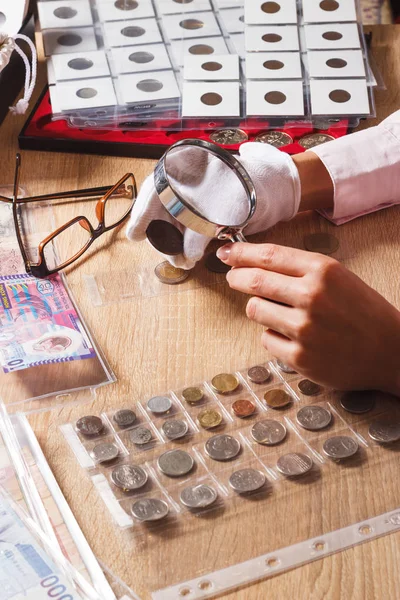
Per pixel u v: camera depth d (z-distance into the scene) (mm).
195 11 1489
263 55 1389
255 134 1271
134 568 727
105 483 792
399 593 711
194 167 894
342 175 1122
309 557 735
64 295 1012
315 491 790
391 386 884
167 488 788
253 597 706
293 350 875
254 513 770
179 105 1296
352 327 865
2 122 1308
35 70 1288
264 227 1102
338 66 1375
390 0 2326
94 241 1096
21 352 928
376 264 1073
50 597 687
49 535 745
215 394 887
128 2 1495
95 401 879
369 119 1344
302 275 884
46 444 829
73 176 1209
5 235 1097
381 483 799
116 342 951
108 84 1318
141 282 1035
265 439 833
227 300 1012
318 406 870
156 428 846
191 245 1012
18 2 1338
